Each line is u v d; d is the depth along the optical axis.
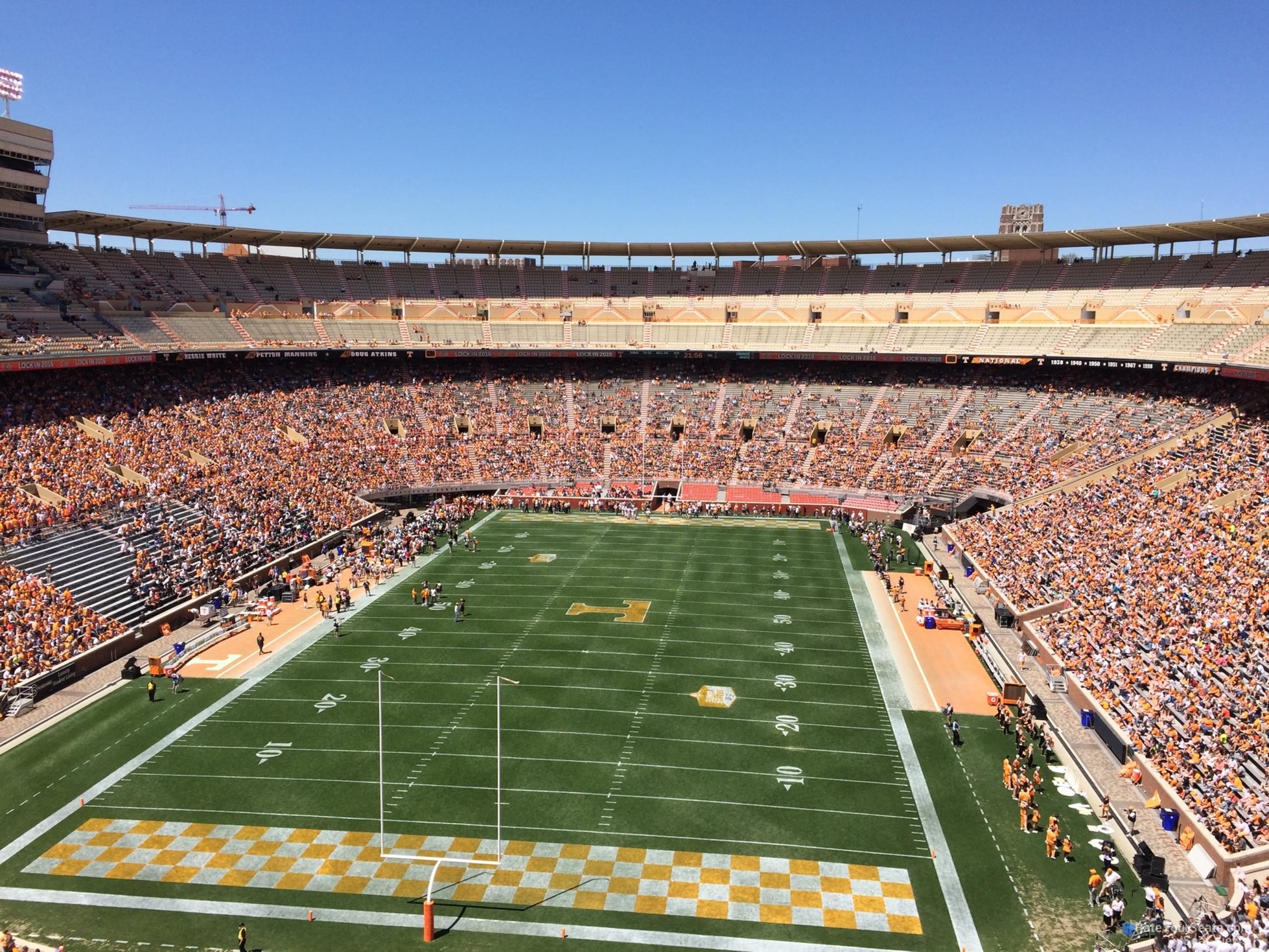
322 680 41.53
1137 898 25.88
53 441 59.81
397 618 50.09
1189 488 53.25
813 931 24.61
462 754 34.41
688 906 25.70
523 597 53.69
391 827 29.61
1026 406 78.06
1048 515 59.34
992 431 76.94
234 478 65.69
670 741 35.50
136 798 31.42
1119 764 33.62
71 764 33.81
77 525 52.31
